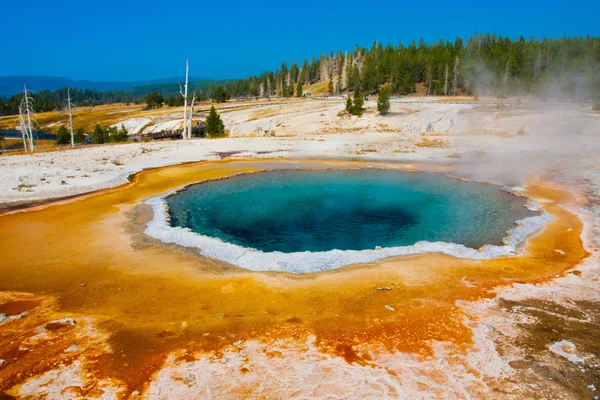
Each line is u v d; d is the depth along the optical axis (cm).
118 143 3391
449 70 7469
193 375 572
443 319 715
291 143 3206
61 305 768
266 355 616
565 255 1015
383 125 4191
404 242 1180
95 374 574
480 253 1030
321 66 12194
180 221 1378
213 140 3422
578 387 547
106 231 1199
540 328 683
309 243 1183
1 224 1258
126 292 820
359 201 1656
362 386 550
